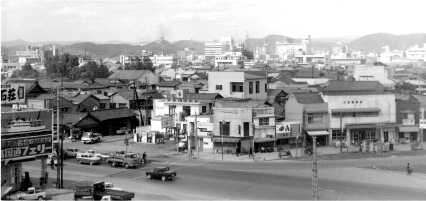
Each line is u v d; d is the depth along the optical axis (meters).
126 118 123.81
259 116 95.75
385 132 109.00
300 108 102.75
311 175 75.75
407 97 119.75
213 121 97.06
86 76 199.75
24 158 64.12
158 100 115.44
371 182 71.69
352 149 99.44
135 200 60.88
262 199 62.34
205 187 68.38
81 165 84.25
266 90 125.06
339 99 105.56
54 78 193.12
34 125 65.56
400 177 74.88
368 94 107.56
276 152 95.69
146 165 84.06
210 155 92.81
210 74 124.25
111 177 74.88
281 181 71.94
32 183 69.25
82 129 113.44
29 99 114.12
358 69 176.88
